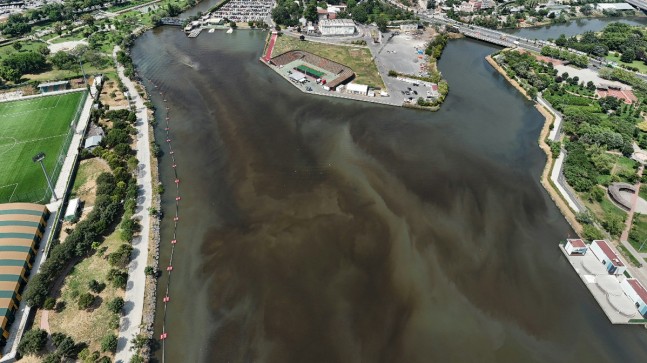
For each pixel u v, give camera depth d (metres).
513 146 141.75
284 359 78.12
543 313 88.06
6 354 73.75
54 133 136.38
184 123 149.62
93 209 104.56
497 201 117.12
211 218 109.19
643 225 107.62
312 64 192.25
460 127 151.12
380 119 153.50
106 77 177.62
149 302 85.88
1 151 126.19
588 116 150.50
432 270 96.25
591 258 99.00
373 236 104.44
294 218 109.38
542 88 178.38
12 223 93.69
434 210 113.38
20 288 84.25
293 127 147.38
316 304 88.12
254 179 122.94
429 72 188.88
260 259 97.75
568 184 123.69
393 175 125.62
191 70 188.50
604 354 81.00
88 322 80.06
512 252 101.75
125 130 137.62
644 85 176.00
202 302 87.88
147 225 104.50
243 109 157.62
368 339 81.94
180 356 77.88
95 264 92.44
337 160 131.50
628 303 88.25
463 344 81.62
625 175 124.50
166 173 124.88
